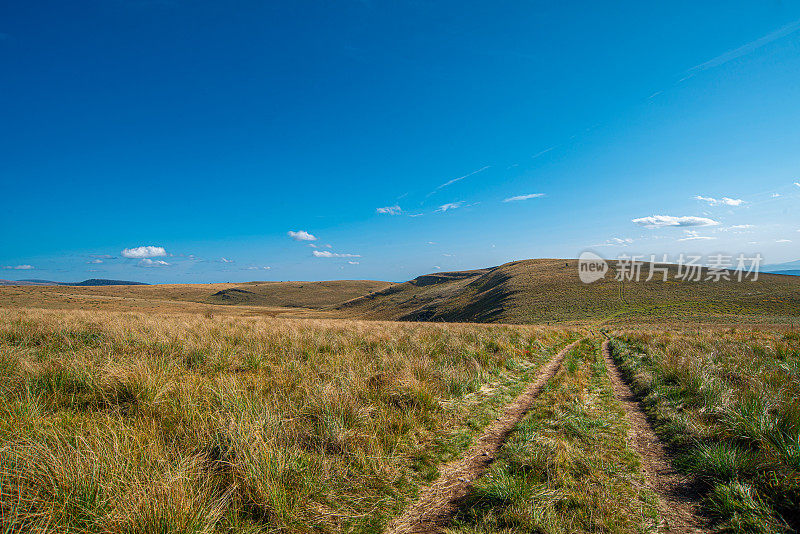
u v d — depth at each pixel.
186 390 5.08
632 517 3.23
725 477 3.73
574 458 4.27
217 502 3.14
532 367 10.63
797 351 10.41
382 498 3.65
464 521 3.25
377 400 5.89
